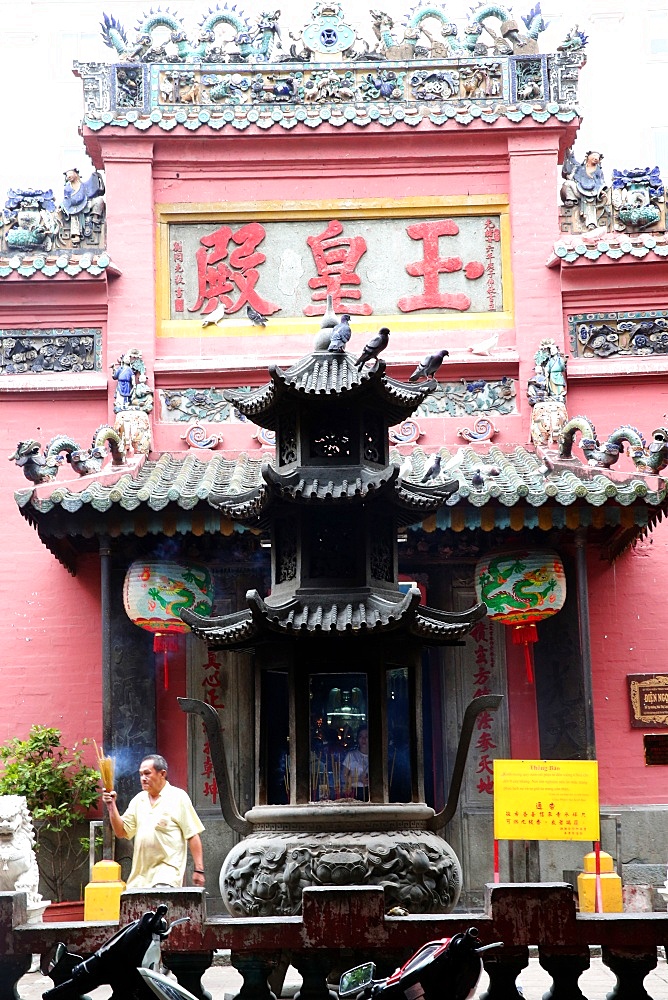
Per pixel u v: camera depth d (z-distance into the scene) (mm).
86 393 19750
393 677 10211
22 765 17891
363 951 7219
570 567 18469
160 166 20516
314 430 9922
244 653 18609
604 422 19750
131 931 6520
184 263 20359
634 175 20328
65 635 18922
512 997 7121
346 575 9656
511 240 20281
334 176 20562
